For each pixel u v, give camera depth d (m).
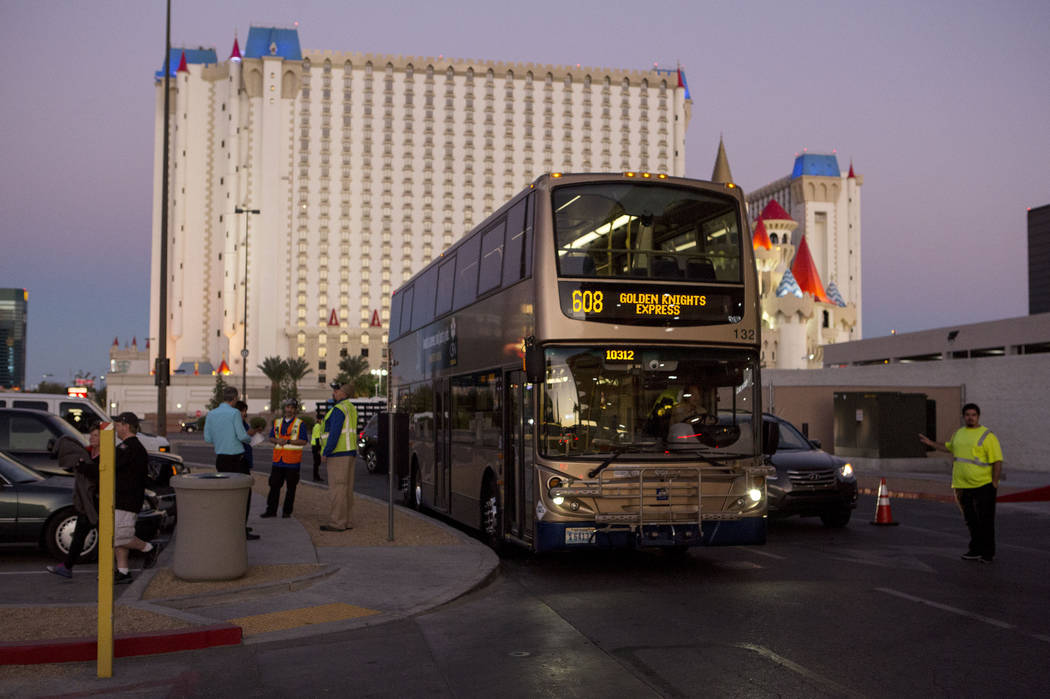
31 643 6.79
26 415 14.38
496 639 7.55
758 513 10.59
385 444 13.06
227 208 175.25
